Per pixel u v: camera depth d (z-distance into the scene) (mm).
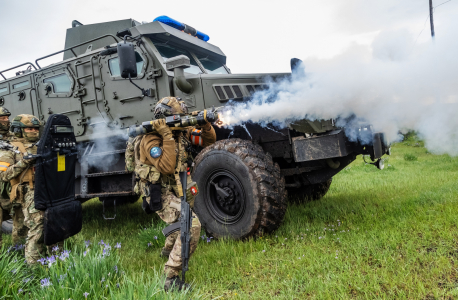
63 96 4348
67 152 2646
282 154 3551
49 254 2588
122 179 3822
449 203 3316
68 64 4309
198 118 2217
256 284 2203
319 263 2332
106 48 3748
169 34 3900
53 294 1875
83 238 3264
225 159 3086
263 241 2930
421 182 4852
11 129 2707
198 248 2957
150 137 2285
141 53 3740
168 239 2553
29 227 2580
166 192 2377
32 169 2602
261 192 2896
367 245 2572
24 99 4754
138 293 1785
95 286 1992
